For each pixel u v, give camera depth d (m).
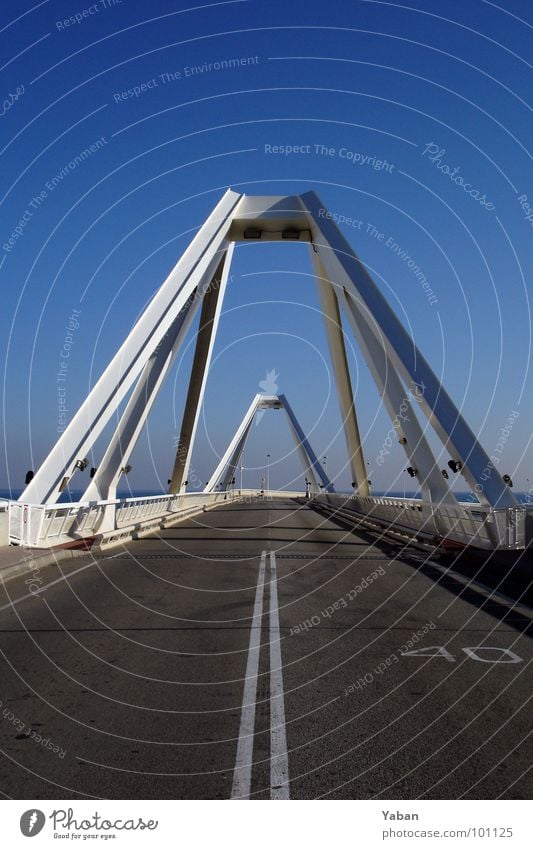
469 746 4.28
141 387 22.20
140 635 7.43
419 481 20.91
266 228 27.45
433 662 6.36
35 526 15.02
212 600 9.93
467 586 11.35
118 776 3.81
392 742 4.34
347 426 34.25
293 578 12.41
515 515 14.73
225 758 4.08
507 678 5.81
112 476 20.36
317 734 4.48
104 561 14.56
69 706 4.97
